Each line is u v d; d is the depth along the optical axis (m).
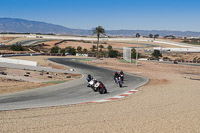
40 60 59.00
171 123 10.07
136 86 23.06
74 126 9.42
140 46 158.00
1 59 44.72
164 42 184.62
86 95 17.67
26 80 24.81
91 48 132.88
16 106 13.09
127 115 11.29
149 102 14.68
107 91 19.86
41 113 11.46
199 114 11.70
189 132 9.02
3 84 21.05
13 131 8.68
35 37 184.00
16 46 98.00
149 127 9.47
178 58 105.38
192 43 197.38
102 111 12.09
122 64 60.09
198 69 55.53
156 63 70.56
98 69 45.19
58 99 15.78
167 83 25.31
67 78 29.67
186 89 20.94
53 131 8.77
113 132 8.80
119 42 182.12
